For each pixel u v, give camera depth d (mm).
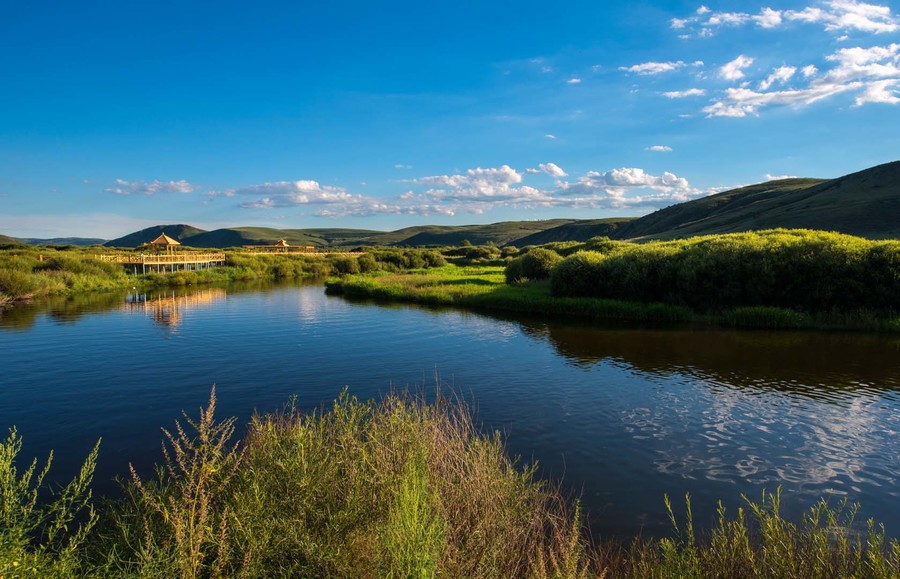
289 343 21953
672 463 9672
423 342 21938
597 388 14656
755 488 8664
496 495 6309
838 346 19281
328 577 4656
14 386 15352
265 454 6109
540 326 25547
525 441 10797
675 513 7820
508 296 33219
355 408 8383
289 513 5215
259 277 68188
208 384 15570
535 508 7168
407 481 5062
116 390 14922
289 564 4730
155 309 33750
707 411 12570
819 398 13438
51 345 21578
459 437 8227
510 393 14289
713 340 21000
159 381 15914
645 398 13656
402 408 8289
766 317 23875
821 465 9555
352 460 6238
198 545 4316
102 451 10367
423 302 36750
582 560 6102
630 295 30812
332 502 5445
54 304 36250
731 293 26781
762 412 12445
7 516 4637
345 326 26438
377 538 4867
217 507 5191
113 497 8109
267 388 15117
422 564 3947
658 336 22219
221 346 21344
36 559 4281
